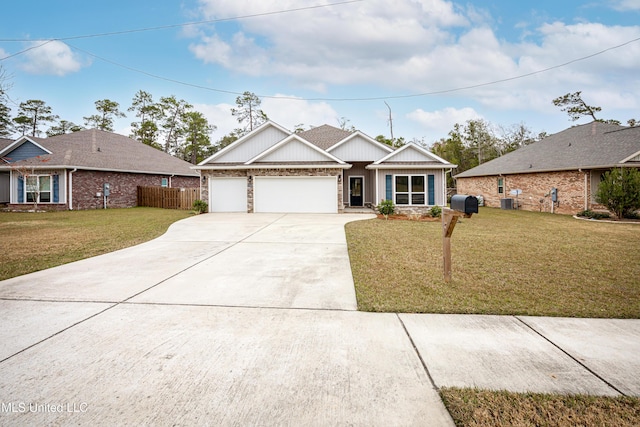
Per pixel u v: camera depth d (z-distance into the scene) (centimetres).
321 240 873
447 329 336
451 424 201
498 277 527
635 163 1465
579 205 1686
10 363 268
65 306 398
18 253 710
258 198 1705
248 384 241
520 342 308
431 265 604
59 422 201
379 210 1465
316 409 214
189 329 335
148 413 210
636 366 266
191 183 2772
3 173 2048
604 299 425
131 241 861
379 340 311
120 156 2270
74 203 1870
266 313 379
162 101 4478
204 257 675
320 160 1730
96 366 265
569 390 234
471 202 432
